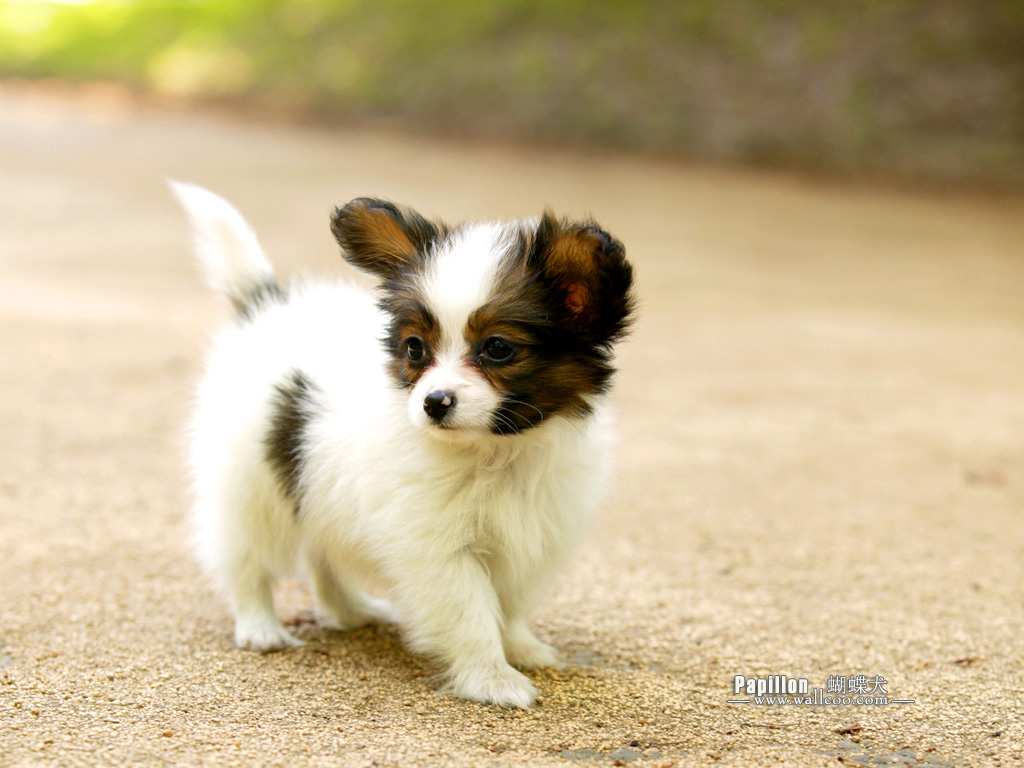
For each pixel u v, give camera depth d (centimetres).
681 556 145
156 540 144
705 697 126
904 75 548
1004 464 166
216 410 132
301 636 133
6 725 120
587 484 128
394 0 707
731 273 338
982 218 439
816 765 120
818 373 226
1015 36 555
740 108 551
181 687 125
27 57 714
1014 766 120
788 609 137
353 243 127
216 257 137
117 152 498
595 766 119
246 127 584
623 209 428
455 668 126
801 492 157
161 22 755
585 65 604
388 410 126
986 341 263
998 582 141
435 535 125
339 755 119
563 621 135
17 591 135
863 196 473
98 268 310
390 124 593
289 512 131
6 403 180
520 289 123
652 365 229
